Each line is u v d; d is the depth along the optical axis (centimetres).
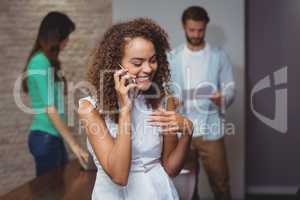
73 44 595
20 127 601
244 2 566
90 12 593
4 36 595
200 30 476
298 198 341
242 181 581
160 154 228
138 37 208
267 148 629
